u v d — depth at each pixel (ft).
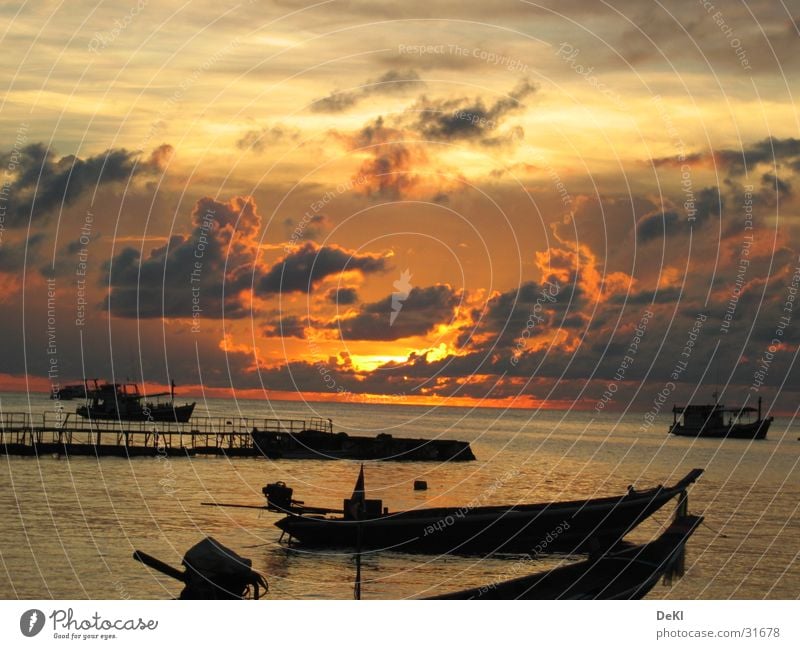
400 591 108.06
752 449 441.27
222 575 76.07
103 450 272.51
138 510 167.84
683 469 310.04
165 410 373.40
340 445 316.19
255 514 166.30
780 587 110.42
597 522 132.87
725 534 153.79
